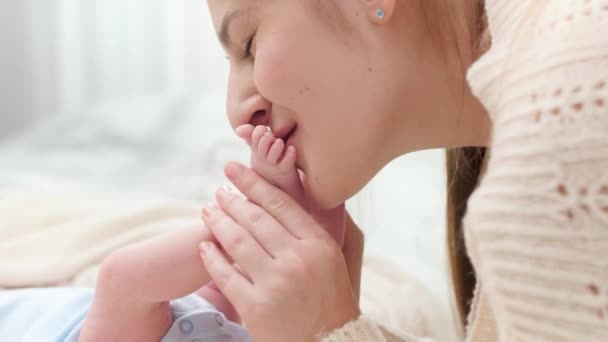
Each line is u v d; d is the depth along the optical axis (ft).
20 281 4.42
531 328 1.83
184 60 9.11
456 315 3.49
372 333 2.48
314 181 2.62
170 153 8.50
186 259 2.80
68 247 4.92
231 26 2.51
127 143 8.75
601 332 1.72
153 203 5.82
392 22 2.43
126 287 2.86
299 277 2.44
